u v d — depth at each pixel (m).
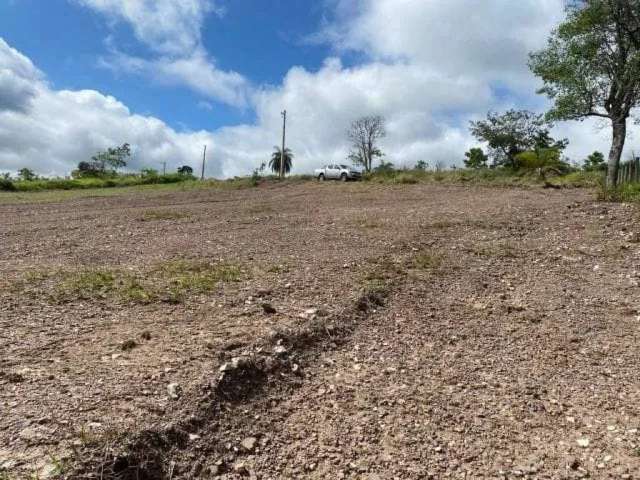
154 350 3.63
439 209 12.59
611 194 12.08
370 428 3.00
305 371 3.66
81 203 18.30
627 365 3.97
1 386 2.98
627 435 3.05
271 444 2.80
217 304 4.78
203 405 2.93
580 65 15.37
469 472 2.68
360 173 29.28
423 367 3.84
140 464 2.41
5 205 17.50
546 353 4.17
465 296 5.49
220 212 13.45
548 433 3.07
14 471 2.20
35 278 5.59
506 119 34.97
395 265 6.50
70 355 3.50
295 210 13.95
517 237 8.48
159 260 6.82
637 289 5.74
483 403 3.37
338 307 4.78
